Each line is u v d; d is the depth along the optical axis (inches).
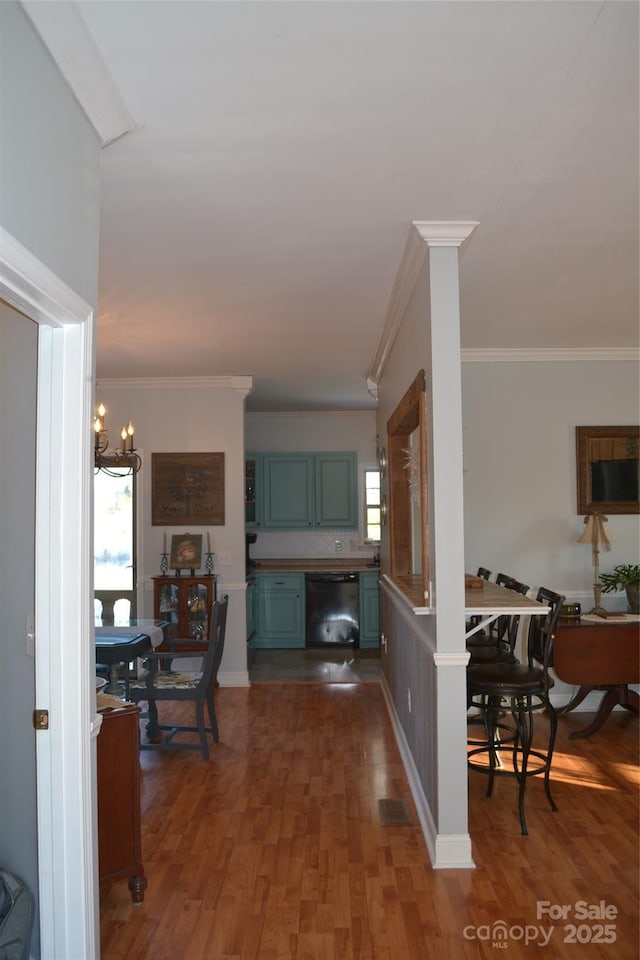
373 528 345.7
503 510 219.8
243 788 157.6
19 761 78.9
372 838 131.8
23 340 79.4
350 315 173.6
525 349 218.5
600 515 209.8
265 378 256.4
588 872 118.1
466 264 142.0
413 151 96.8
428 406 126.3
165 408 258.5
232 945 98.9
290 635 322.7
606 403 220.5
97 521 262.4
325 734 197.0
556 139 94.1
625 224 122.3
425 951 96.7
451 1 68.2
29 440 78.7
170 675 189.0
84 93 77.4
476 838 131.3
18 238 63.7
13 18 62.4
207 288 152.1
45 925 77.0
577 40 74.1
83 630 77.6
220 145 94.5
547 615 141.3
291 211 115.1
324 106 85.8
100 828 107.9
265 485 340.2
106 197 109.1
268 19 70.5
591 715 213.3
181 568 252.4
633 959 94.3
